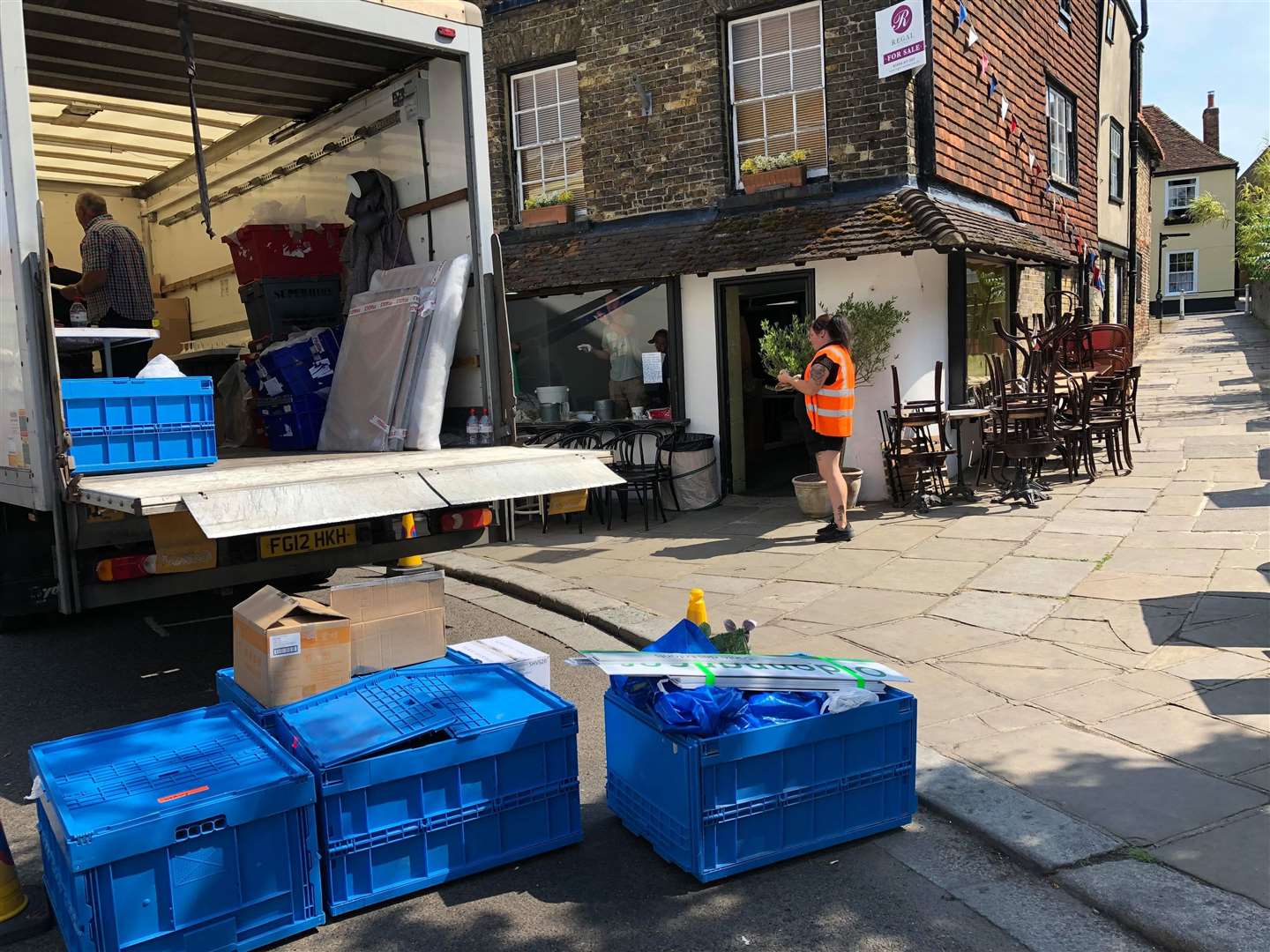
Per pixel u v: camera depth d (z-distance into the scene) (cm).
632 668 318
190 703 517
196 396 476
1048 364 918
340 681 363
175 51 609
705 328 1015
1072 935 286
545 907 315
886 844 344
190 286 946
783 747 325
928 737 414
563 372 1130
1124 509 788
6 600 504
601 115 1089
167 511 374
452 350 572
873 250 850
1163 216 3709
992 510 841
